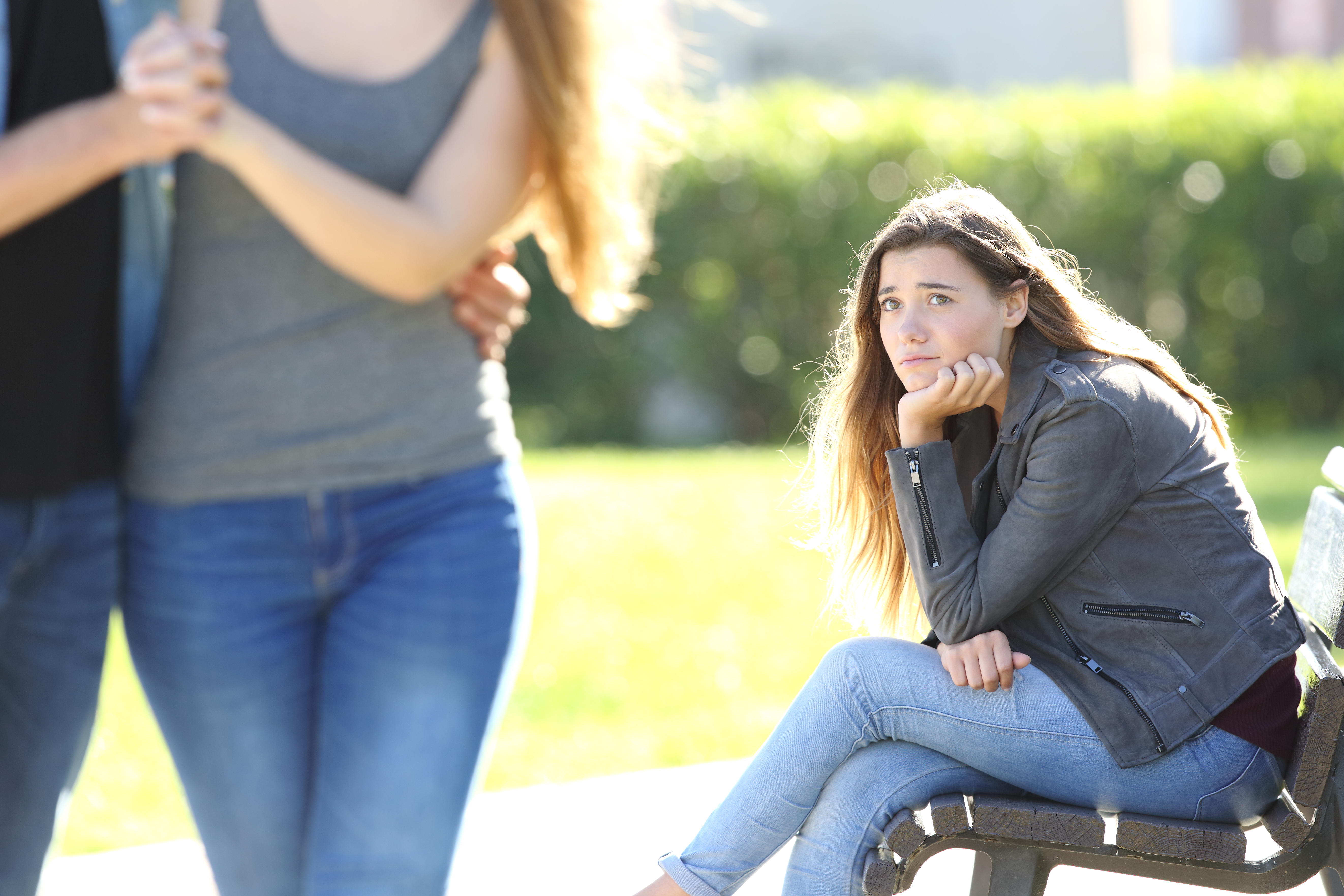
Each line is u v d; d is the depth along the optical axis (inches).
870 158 1317.7
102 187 227.3
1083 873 389.1
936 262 285.4
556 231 257.1
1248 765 273.7
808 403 349.7
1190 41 2452.0
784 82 1654.8
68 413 225.3
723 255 1321.4
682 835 426.3
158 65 196.7
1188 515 277.3
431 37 228.7
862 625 336.8
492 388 246.5
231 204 225.9
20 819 243.9
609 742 552.4
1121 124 1327.5
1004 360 292.8
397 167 228.7
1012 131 1326.3
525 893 386.0
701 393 1359.5
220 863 239.5
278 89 227.0
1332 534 297.7
